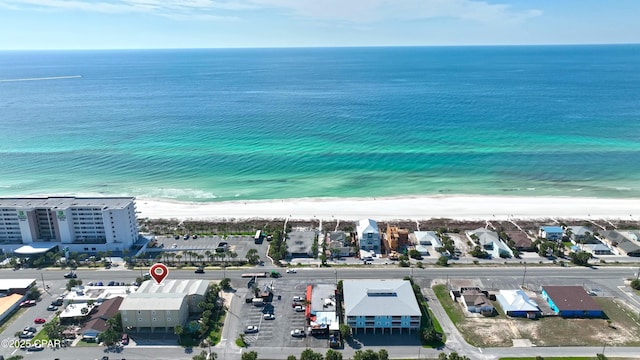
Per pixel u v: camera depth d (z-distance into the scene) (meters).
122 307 120.62
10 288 139.62
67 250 167.75
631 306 132.62
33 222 169.00
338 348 115.75
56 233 171.50
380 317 121.00
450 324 124.75
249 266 158.88
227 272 154.62
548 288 137.25
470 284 144.62
